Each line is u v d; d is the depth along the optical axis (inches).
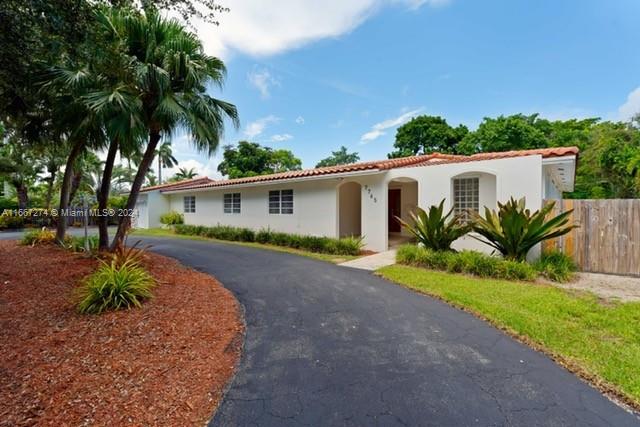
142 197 995.3
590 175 807.7
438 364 135.3
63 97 299.1
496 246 312.3
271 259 396.2
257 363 138.0
